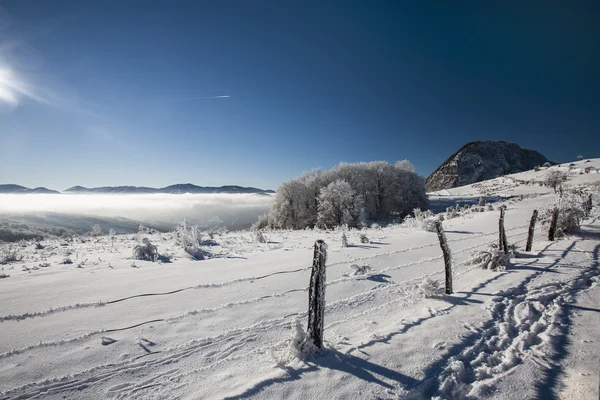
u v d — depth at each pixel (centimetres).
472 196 6000
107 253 1102
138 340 430
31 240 1731
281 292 630
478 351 393
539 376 339
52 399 313
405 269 823
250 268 822
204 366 372
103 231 2544
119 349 406
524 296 581
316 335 383
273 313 529
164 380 346
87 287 645
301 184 4184
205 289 641
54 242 1591
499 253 815
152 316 506
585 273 718
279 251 1116
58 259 982
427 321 479
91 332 447
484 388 318
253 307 553
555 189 4591
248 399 300
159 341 429
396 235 1470
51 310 516
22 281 691
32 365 366
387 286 680
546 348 397
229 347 417
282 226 4009
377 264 869
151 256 970
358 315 525
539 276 707
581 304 544
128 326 470
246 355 397
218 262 905
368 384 322
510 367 357
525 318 489
